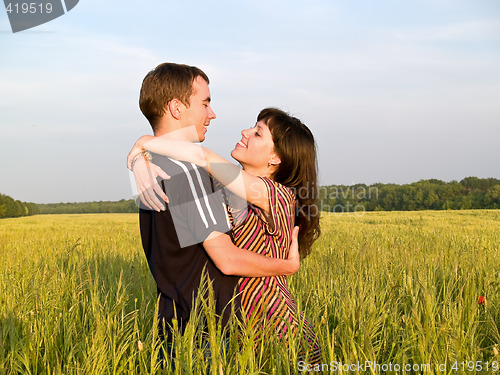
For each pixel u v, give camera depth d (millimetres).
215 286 2246
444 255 5812
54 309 3162
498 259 5762
